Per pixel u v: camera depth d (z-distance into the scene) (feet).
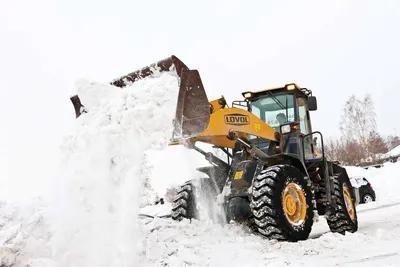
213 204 16.58
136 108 10.95
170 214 18.16
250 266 10.84
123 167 10.46
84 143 10.86
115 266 9.43
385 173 57.21
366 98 117.19
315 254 12.82
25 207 11.89
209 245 12.62
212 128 14.24
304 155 18.67
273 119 19.70
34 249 10.09
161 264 10.53
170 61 12.44
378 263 11.22
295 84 19.24
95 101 12.07
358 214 30.94
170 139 11.18
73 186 10.29
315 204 17.63
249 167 15.76
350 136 112.98
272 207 13.96
